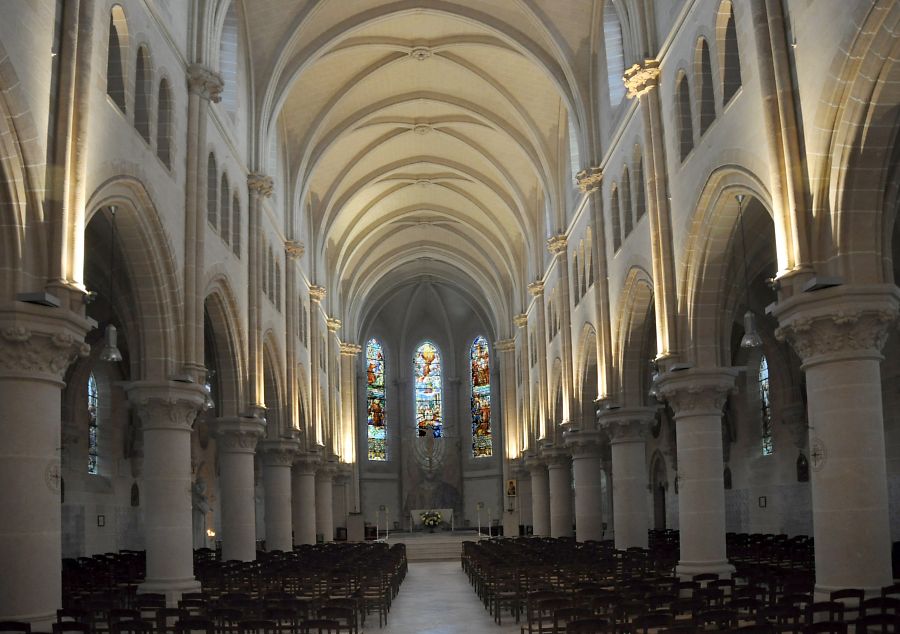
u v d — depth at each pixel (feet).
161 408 66.28
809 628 32.99
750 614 42.45
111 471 118.01
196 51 76.23
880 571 45.62
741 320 110.52
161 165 67.00
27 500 44.55
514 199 156.25
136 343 68.95
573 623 37.81
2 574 43.80
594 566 67.87
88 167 52.80
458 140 146.51
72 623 39.58
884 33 43.04
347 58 118.93
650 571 72.28
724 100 62.08
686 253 70.08
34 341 45.03
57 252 47.52
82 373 109.29
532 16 102.63
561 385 137.59
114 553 107.65
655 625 37.63
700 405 69.56
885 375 86.02
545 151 127.85
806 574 53.83
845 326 46.98
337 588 67.46
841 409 46.96
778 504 110.52
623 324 92.63
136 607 50.03
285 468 114.93
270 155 118.52
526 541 126.62
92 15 51.31
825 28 47.14
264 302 104.68
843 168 47.19
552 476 141.18
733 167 59.52
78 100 50.01
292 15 100.78
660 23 77.36
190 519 67.31
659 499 145.48
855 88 45.57
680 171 71.77
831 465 46.98
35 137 46.55
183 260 72.08
